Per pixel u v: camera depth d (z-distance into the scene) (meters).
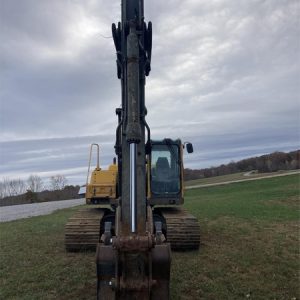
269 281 8.59
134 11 6.92
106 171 11.72
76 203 49.56
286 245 11.95
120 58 7.18
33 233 14.95
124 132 6.34
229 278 8.69
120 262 5.38
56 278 8.56
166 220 10.87
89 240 10.66
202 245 11.79
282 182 48.00
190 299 7.44
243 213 20.12
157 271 5.54
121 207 6.04
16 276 8.80
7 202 74.06
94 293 7.71
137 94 5.96
